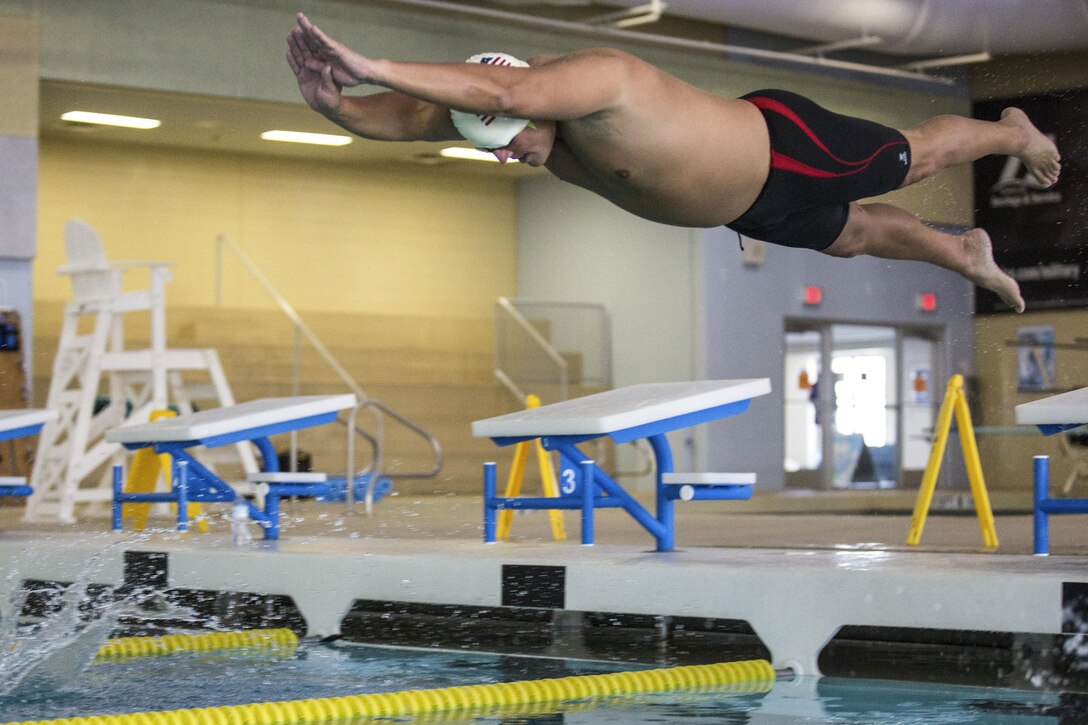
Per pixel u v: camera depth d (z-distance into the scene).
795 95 3.40
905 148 3.56
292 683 3.48
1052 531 6.29
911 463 17.34
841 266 16.70
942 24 14.11
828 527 6.99
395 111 3.22
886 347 17.22
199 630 4.62
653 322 16.33
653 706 3.16
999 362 17.33
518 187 18.80
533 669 3.74
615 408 4.32
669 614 3.74
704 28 14.91
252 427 5.11
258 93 12.66
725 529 6.80
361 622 4.68
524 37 13.73
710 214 3.32
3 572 5.05
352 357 16.11
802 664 3.54
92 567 4.85
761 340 16.00
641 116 3.07
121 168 16.11
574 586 3.89
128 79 12.06
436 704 3.19
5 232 11.25
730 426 15.58
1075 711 2.99
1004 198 16.53
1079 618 3.16
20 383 11.18
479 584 4.07
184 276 16.55
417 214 18.12
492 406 16.41
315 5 12.78
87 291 8.70
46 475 8.49
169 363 8.38
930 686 3.41
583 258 17.50
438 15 13.24
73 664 3.78
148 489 6.29
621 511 9.02
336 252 17.58
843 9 13.67
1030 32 14.30
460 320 17.91
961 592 3.31
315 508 10.66
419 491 15.41
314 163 17.45
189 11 12.33
